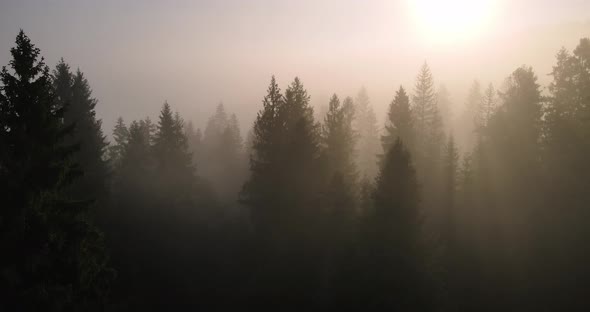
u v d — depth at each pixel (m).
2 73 16.42
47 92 17.53
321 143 37.72
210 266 35.25
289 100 35.38
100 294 18.25
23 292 14.91
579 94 31.72
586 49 31.56
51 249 16.09
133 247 34.00
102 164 38.34
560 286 26.52
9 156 15.98
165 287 31.92
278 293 28.78
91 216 29.95
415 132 42.28
